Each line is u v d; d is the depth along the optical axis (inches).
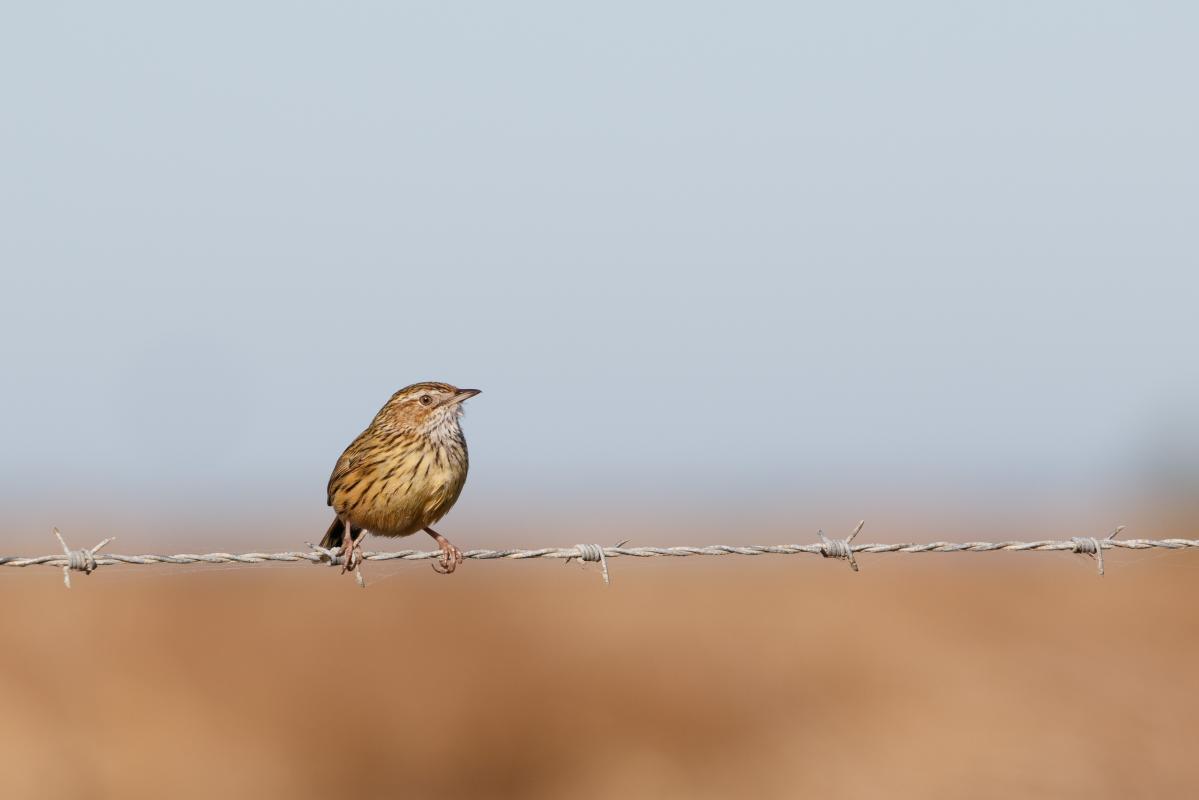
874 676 730.8
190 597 831.7
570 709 703.7
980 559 1258.0
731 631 844.0
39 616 764.6
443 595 898.1
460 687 710.5
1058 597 913.5
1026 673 684.1
